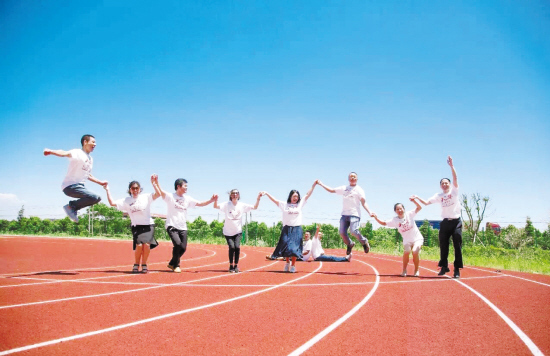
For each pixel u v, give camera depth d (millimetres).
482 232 28984
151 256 14188
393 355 3027
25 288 5652
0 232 39000
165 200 8219
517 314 4605
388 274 8773
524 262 13797
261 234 34281
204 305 4727
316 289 6195
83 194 6609
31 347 2996
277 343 3271
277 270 9336
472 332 3750
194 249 21141
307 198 9055
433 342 3398
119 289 5711
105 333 3424
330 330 3717
